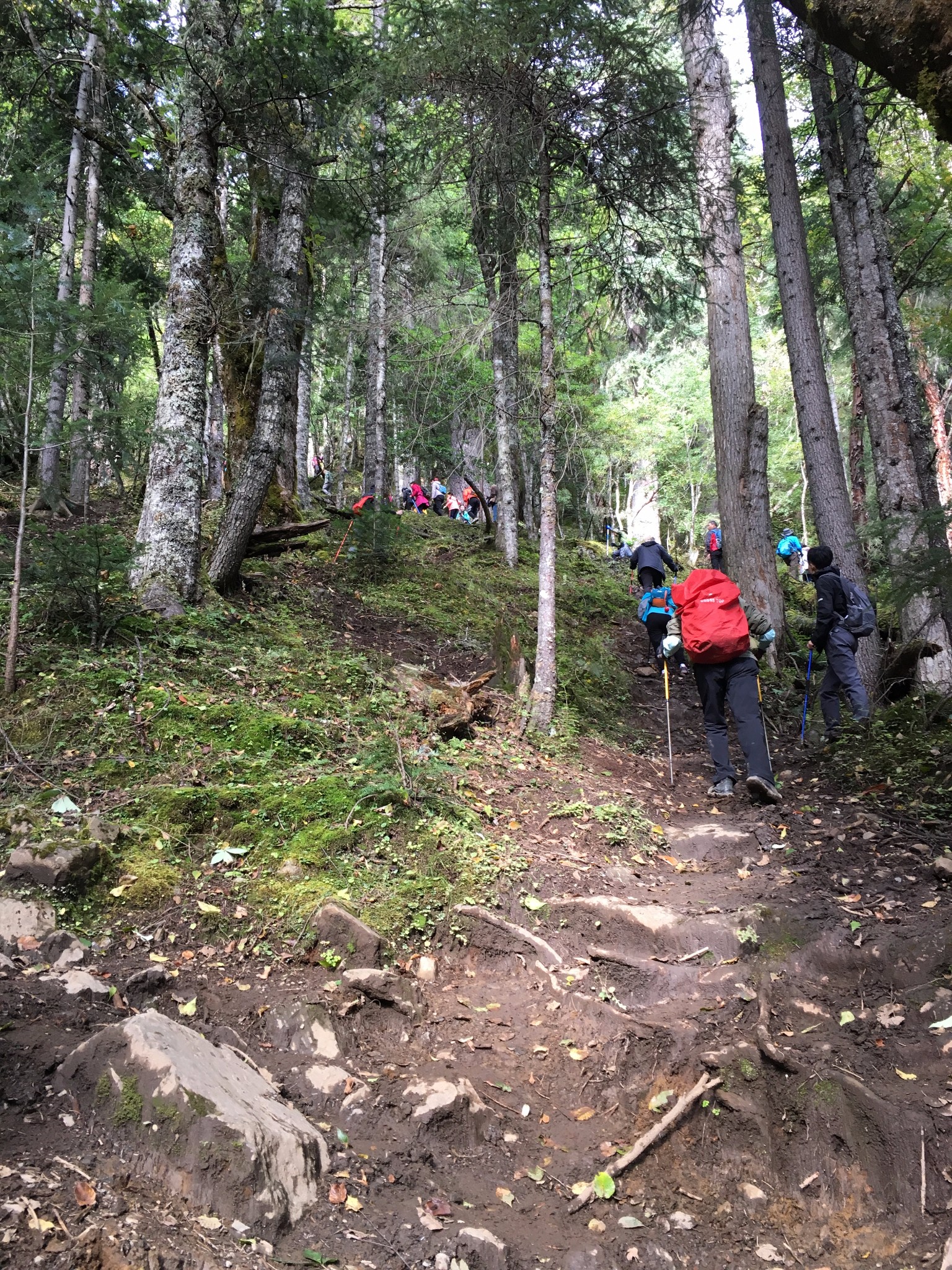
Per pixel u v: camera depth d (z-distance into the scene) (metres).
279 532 11.19
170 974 3.54
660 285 8.59
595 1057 3.57
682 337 22.20
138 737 5.39
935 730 7.06
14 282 6.07
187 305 8.12
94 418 7.42
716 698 6.86
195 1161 2.37
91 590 6.44
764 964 4.04
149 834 4.45
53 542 6.26
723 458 11.80
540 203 8.00
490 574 14.71
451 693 7.35
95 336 7.35
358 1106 3.03
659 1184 3.01
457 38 7.04
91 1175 2.29
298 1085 3.11
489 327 8.02
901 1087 3.16
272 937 3.98
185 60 8.41
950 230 13.95
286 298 9.92
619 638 13.52
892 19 2.19
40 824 4.23
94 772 4.95
